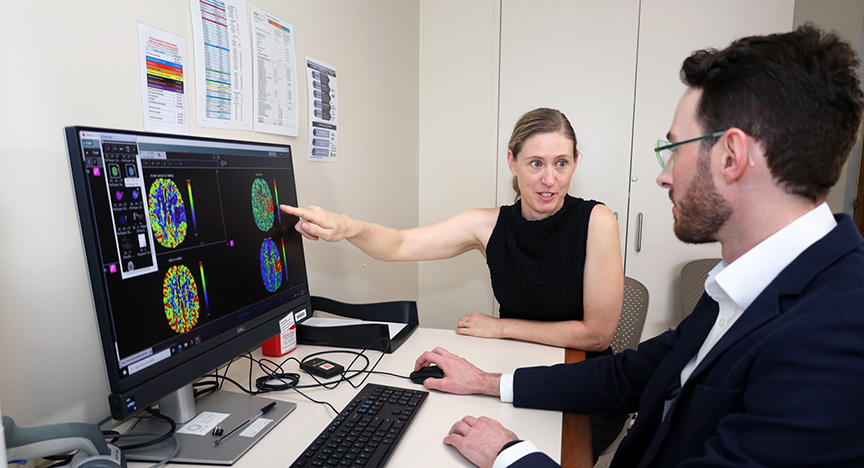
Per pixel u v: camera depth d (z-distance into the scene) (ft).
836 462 1.62
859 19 7.57
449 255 5.03
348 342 4.13
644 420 2.56
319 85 5.21
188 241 2.57
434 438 2.68
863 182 7.86
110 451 2.24
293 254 3.61
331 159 5.57
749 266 2.08
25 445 2.01
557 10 7.80
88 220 2.02
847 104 1.86
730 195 2.09
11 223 2.39
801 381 1.66
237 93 3.98
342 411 2.86
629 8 7.51
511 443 2.34
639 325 5.57
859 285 1.74
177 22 3.37
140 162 2.29
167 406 2.77
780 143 1.90
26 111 2.44
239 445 2.55
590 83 7.80
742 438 1.78
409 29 7.96
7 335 2.39
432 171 8.70
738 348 1.98
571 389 3.06
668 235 7.76
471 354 3.99
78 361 2.77
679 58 7.42
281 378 3.43
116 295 2.13
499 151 8.35
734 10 7.19
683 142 2.20
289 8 4.64
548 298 4.45
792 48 1.91
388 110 7.23
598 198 7.95
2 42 2.32
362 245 4.40
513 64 8.09
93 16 2.76
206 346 2.65
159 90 3.23
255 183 3.18
